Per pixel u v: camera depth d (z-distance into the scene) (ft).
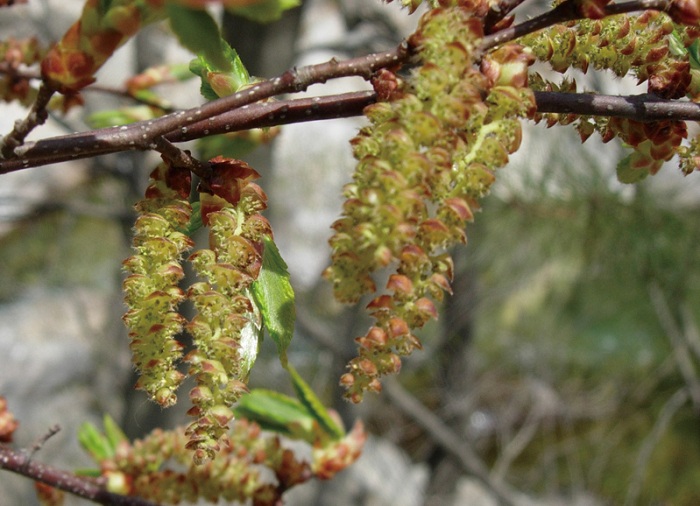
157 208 0.90
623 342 4.58
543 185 3.29
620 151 3.31
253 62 2.75
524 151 3.42
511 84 0.86
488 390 4.95
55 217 4.87
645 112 0.97
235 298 0.87
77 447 4.40
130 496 1.20
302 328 3.98
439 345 4.27
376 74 0.89
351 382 0.84
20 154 0.89
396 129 0.81
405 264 0.83
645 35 0.97
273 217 4.70
